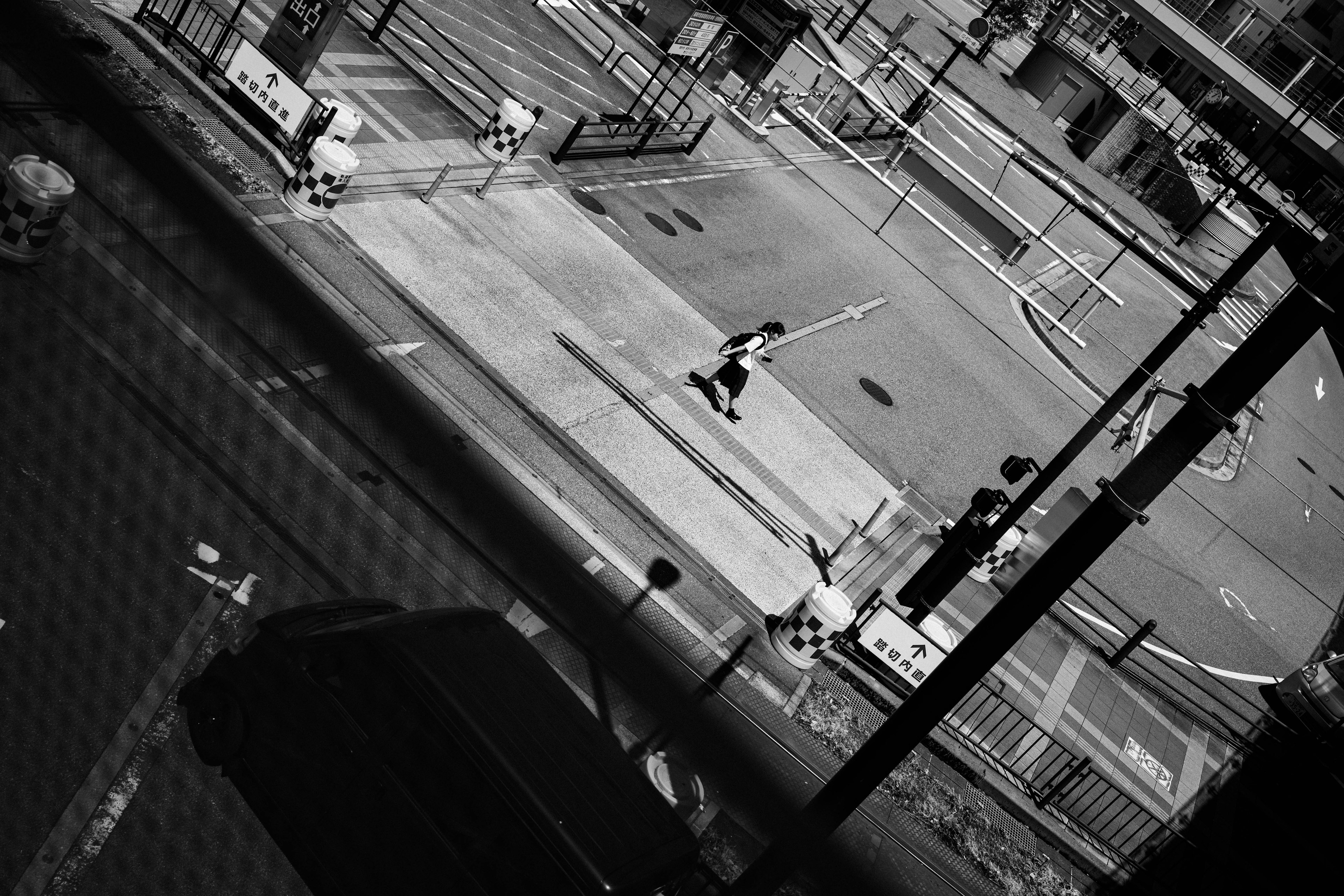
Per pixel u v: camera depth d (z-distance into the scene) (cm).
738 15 2664
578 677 664
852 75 2972
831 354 1958
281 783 507
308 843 491
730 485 1360
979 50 4722
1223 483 2572
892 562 1452
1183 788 1441
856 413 1822
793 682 1105
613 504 1172
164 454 646
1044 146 4238
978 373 2297
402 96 1673
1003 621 423
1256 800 1521
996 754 1242
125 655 582
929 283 2580
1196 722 1616
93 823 512
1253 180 2989
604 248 1733
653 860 484
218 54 1335
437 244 1401
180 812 530
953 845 1048
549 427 1213
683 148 2330
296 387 721
